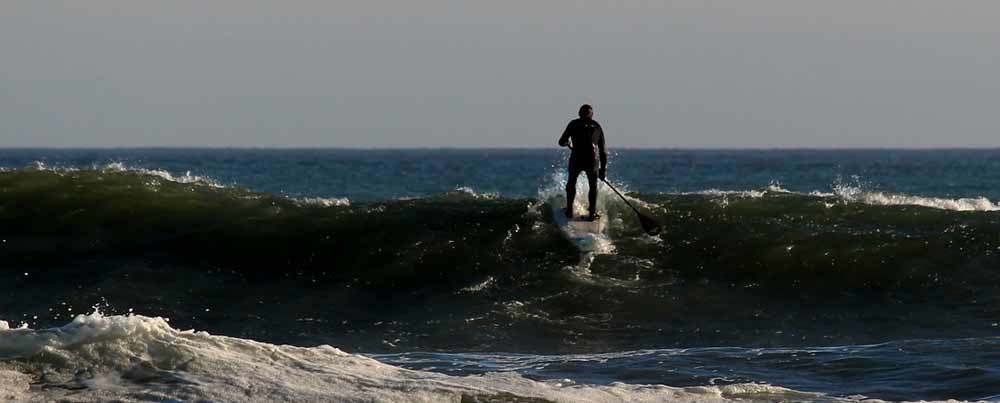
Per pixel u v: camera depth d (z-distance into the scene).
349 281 43.53
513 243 45.56
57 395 22.00
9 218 48.38
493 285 42.41
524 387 24.62
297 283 43.50
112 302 40.91
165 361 23.89
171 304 41.03
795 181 190.62
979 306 39.47
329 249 45.72
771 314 39.62
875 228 45.91
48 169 54.75
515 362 32.31
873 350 33.09
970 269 42.22
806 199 49.75
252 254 45.59
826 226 46.41
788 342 36.38
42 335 24.12
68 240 46.88
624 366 31.45
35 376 22.86
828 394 27.58
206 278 43.62
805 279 42.56
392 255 44.94
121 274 43.53
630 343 36.62
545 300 40.94
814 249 44.16
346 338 37.31
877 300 40.72
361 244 45.91
